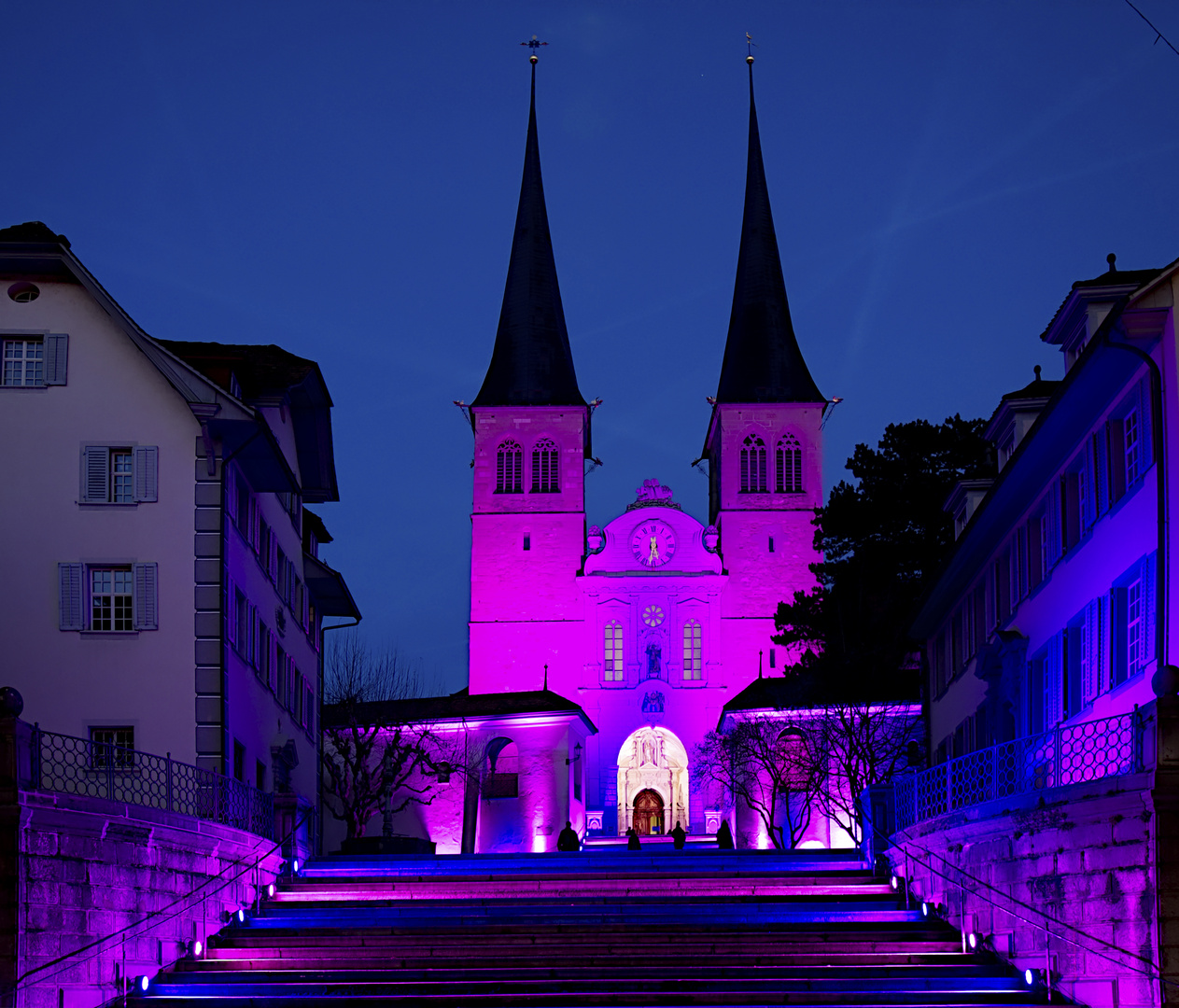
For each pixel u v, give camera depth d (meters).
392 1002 23.58
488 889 30.11
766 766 75.25
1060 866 23.17
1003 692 38.31
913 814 31.80
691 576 110.38
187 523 37.00
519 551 111.88
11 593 36.69
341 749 74.31
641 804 107.75
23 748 22.67
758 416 113.38
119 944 24.48
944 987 24.12
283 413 47.12
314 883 30.67
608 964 25.16
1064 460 34.16
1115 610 30.20
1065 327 37.78
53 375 37.41
